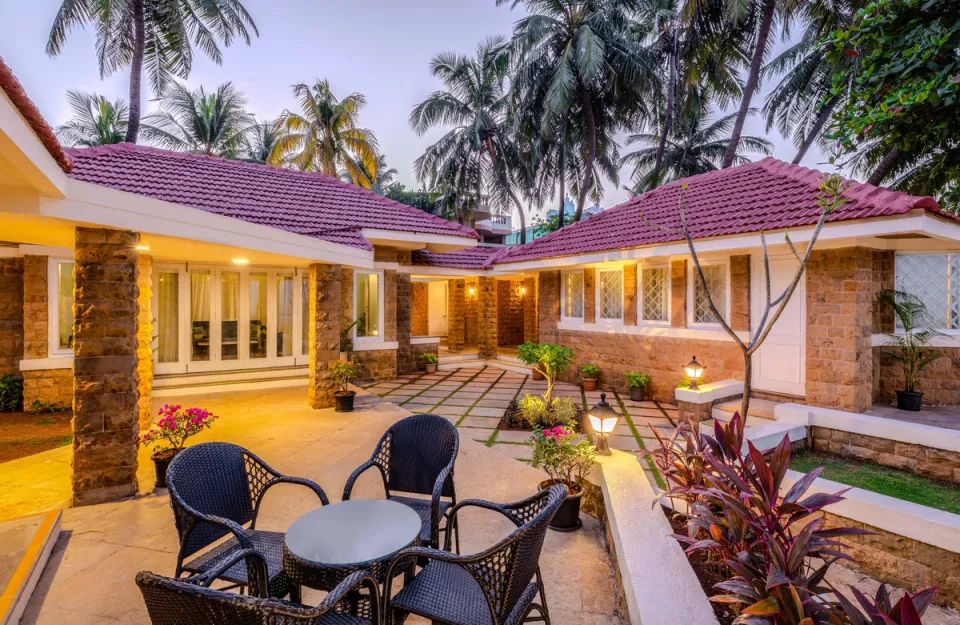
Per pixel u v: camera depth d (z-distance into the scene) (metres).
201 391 9.02
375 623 2.11
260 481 3.06
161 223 4.52
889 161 11.83
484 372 12.72
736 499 2.36
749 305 7.34
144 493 4.62
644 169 25.20
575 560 3.53
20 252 8.05
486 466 5.32
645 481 3.91
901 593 3.54
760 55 13.59
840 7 13.66
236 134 23.09
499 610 2.03
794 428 5.50
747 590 2.02
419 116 21.08
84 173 7.66
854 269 5.90
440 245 10.90
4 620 2.57
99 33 13.86
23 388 8.15
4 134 2.28
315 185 10.95
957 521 3.43
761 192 7.50
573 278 10.84
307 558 2.21
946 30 5.32
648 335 8.95
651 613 2.21
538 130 18.25
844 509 3.94
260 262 8.73
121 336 4.48
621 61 15.73
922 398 6.70
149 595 1.54
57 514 3.78
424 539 2.82
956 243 6.25
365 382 10.90
